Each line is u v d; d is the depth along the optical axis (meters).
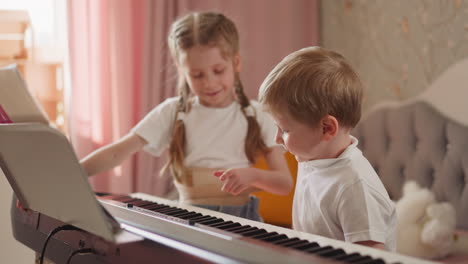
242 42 3.05
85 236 0.78
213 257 0.61
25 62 2.71
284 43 3.14
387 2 2.77
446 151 2.28
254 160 1.37
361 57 2.94
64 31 2.87
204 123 1.36
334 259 0.61
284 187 1.25
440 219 1.83
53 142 0.61
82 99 2.83
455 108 2.24
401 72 2.72
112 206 0.96
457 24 2.43
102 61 2.85
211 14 1.39
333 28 3.11
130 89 2.86
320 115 0.89
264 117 1.38
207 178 1.32
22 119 1.06
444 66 2.50
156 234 0.71
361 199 0.86
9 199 1.27
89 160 1.32
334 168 0.90
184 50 1.32
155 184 2.87
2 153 0.74
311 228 0.95
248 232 0.73
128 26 2.85
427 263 0.61
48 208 0.76
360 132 2.67
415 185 2.04
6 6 2.82
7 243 1.27
